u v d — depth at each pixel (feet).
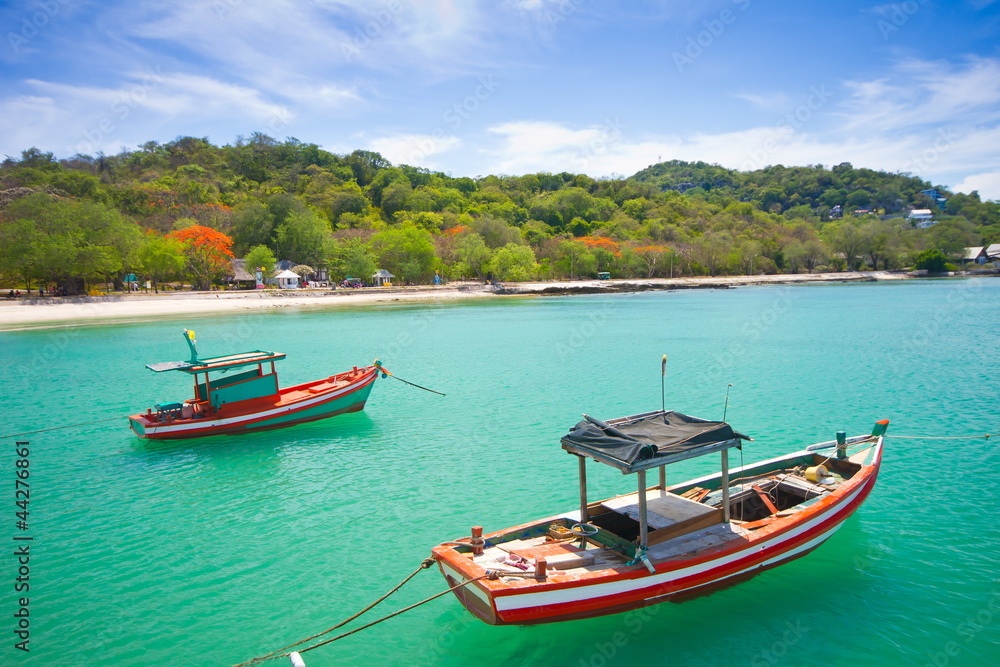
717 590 38.37
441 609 39.58
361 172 565.53
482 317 224.74
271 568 44.42
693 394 96.73
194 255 289.12
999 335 159.02
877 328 177.88
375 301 297.53
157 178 452.35
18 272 232.32
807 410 85.05
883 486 57.21
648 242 465.06
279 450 71.87
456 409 90.12
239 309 252.01
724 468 38.75
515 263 359.87
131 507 55.72
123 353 143.84
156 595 41.04
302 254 354.13
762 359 127.24
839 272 476.13
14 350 149.89
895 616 37.27
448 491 58.34
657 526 36.73
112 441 76.48
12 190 303.07
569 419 83.92
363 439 75.82
